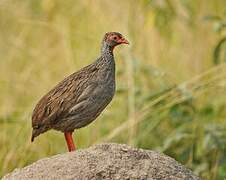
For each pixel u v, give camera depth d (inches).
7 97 614.9
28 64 656.4
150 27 638.5
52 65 639.8
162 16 645.3
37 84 622.8
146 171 350.0
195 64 629.6
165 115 561.0
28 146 549.3
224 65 566.3
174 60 631.8
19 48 671.8
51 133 567.5
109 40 414.0
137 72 583.8
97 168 347.3
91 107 406.3
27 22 677.3
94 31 656.4
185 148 551.2
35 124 414.0
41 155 550.6
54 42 663.8
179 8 652.1
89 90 404.2
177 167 360.8
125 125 550.3
